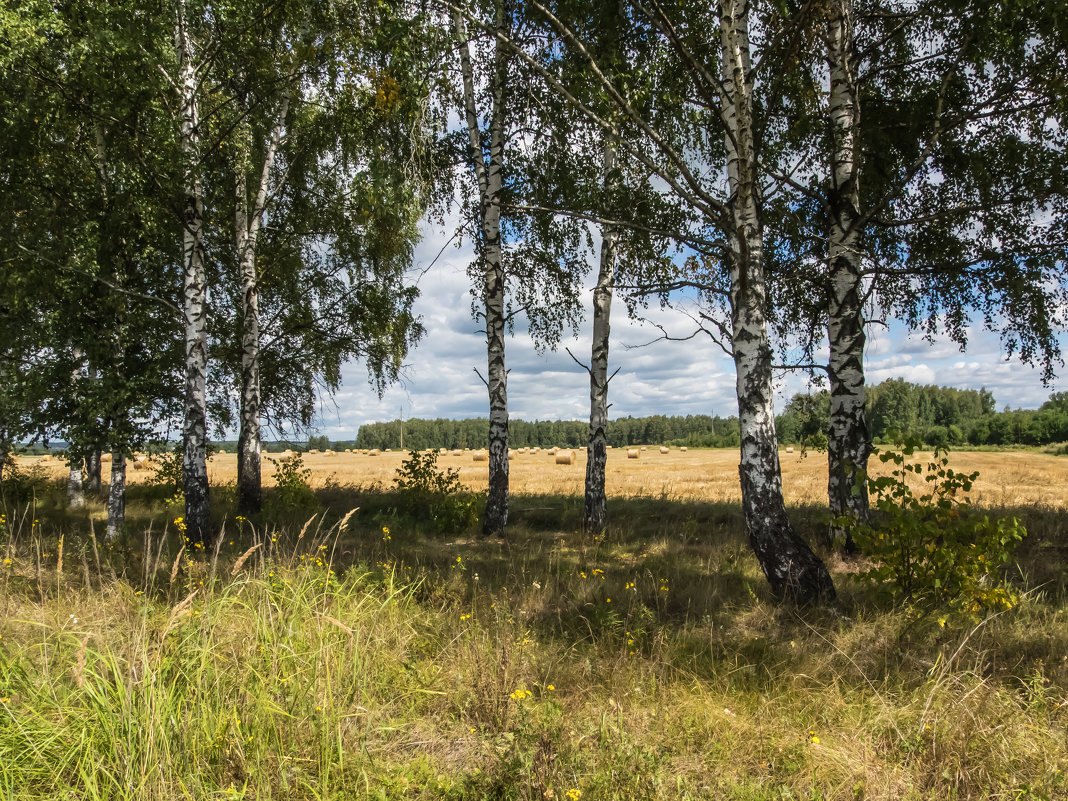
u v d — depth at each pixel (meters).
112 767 2.41
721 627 4.70
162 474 16.06
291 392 15.59
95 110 7.83
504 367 10.20
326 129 11.42
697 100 6.57
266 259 13.09
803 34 5.97
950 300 8.45
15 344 9.59
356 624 3.97
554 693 3.56
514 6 5.58
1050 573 6.18
